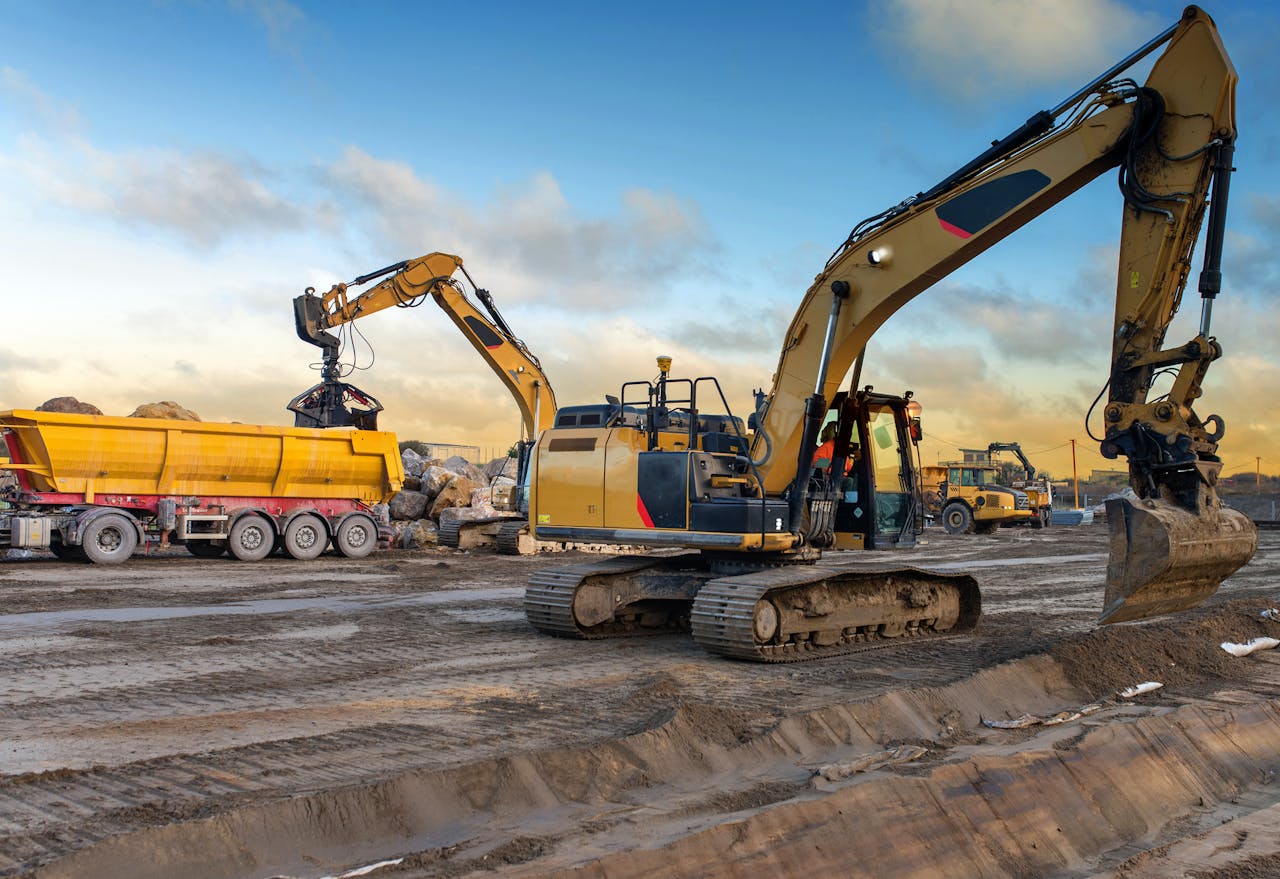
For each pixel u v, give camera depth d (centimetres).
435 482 2712
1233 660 989
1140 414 879
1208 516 868
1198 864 563
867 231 1046
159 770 576
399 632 1128
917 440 1180
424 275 2491
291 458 2100
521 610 1330
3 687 805
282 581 1655
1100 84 920
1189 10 873
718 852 482
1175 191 873
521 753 580
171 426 1956
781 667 950
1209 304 860
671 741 632
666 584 1105
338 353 2400
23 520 1809
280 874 452
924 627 1170
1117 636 979
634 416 1127
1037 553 2631
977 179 973
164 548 2120
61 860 420
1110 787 654
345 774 573
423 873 442
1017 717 811
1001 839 574
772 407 1078
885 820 546
